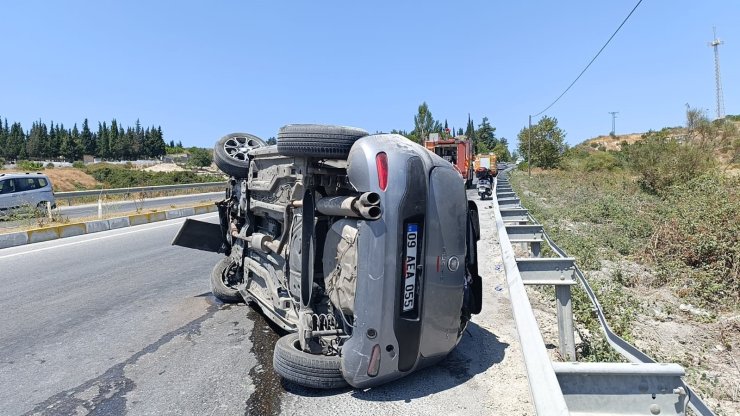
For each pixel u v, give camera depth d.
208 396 3.74
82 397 3.77
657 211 10.71
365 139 3.59
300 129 3.72
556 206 14.70
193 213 19.33
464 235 3.78
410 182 3.44
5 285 7.43
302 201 3.85
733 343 4.48
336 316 3.85
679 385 2.03
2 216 15.30
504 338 4.77
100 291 6.99
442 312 3.64
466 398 3.58
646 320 5.11
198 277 7.88
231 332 5.19
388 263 3.37
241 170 6.21
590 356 4.02
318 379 3.57
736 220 7.08
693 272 6.41
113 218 15.15
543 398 1.80
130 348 4.77
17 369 4.30
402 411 3.42
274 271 4.80
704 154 18.20
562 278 4.09
